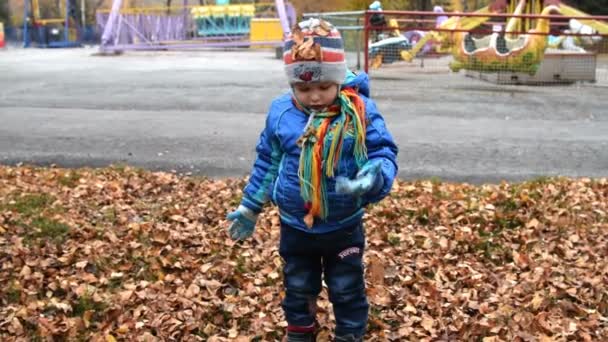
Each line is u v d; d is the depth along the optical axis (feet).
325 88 10.85
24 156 30.22
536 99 46.32
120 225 20.08
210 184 25.43
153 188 24.63
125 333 13.64
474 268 17.26
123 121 37.91
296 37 10.75
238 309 14.57
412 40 73.36
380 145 11.08
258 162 11.66
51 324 13.91
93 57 82.07
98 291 15.47
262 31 96.02
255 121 38.06
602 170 28.68
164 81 54.34
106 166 28.81
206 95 46.83
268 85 51.67
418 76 57.62
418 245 18.70
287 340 12.23
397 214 20.95
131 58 80.02
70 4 123.44
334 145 10.77
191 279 16.21
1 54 89.86
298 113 11.20
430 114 40.55
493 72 54.54
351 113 10.85
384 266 16.90
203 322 14.12
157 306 14.69
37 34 114.32
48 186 24.61
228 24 98.22
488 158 30.27
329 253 11.48
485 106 43.34
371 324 13.92
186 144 32.35
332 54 10.69
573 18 50.62
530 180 26.48
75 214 20.89
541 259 17.62
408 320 14.19
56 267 16.85
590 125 38.06
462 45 55.26
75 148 31.71
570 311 14.65
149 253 17.65
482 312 14.51
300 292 11.75
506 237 19.26
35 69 65.36
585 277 16.39
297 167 11.07
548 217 20.66
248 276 16.35
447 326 13.94
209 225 20.42
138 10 98.99
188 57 81.41
